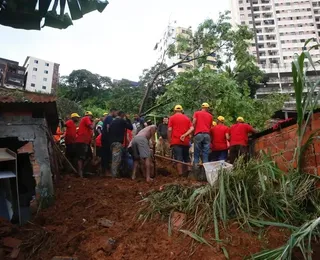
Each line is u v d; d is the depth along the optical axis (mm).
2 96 5355
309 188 3756
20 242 3689
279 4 71875
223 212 3461
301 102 3834
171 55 15766
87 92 31984
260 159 4379
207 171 4449
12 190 4559
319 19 72125
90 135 7668
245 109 13656
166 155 9234
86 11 3680
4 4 3426
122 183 6031
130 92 26625
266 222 3291
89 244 3471
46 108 5434
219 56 15406
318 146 3939
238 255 3033
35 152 5133
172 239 3408
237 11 71500
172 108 13734
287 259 2760
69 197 5109
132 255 3191
